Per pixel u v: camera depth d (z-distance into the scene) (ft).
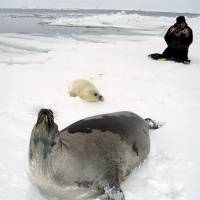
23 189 10.19
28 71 24.89
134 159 11.26
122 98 19.13
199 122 15.79
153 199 9.91
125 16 97.25
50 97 19.10
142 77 23.76
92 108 17.49
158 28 69.15
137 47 38.14
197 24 74.43
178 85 21.89
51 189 9.15
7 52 33.78
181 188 10.43
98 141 10.29
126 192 10.25
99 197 9.91
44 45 38.60
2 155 12.23
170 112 17.01
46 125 8.25
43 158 8.49
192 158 12.24
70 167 9.15
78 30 61.46
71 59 29.73
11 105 17.63
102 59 29.78
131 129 11.69
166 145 13.30
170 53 29.73
